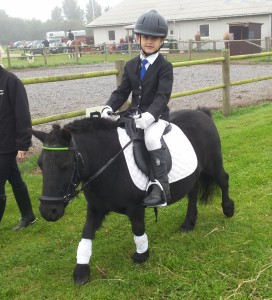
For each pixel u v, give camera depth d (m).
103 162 2.83
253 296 2.85
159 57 3.06
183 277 3.08
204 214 4.16
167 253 3.44
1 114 3.51
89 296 2.93
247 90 11.72
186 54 26.03
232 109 8.92
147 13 2.99
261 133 6.93
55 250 3.63
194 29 31.91
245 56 8.97
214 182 3.84
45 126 7.74
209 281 3.02
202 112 3.73
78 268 3.09
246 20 29.22
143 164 2.94
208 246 3.51
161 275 3.13
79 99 10.91
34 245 3.75
